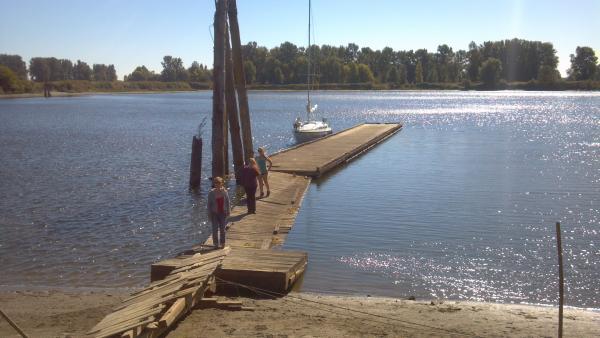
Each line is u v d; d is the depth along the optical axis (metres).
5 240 16.03
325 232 16.44
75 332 9.48
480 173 27.17
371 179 25.66
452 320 10.00
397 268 13.38
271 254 12.72
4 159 33.50
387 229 16.83
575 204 20.17
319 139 39.91
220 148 22.94
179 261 12.00
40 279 12.93
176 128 58.06
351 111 86.56
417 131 51.66
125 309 9.01
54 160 33.00
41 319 10.16
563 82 184.12
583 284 12.41
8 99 142.12
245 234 15.38
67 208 20.11
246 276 11.41
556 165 29.80
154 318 8.47
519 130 52.81
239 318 9.80
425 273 13.06
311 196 21.72
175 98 152.75
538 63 187.00
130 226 17.62
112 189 23.69
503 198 21.25
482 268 13.45
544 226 17.23
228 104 24.45
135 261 14.23
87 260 14.31
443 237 16.02
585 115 75.19
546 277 12.86
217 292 11.47
